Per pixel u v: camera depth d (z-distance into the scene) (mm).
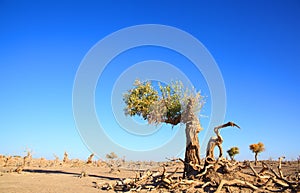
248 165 13930
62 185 17047
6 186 16141
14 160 45906
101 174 25609
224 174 13570
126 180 15609
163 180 13812
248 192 11836
